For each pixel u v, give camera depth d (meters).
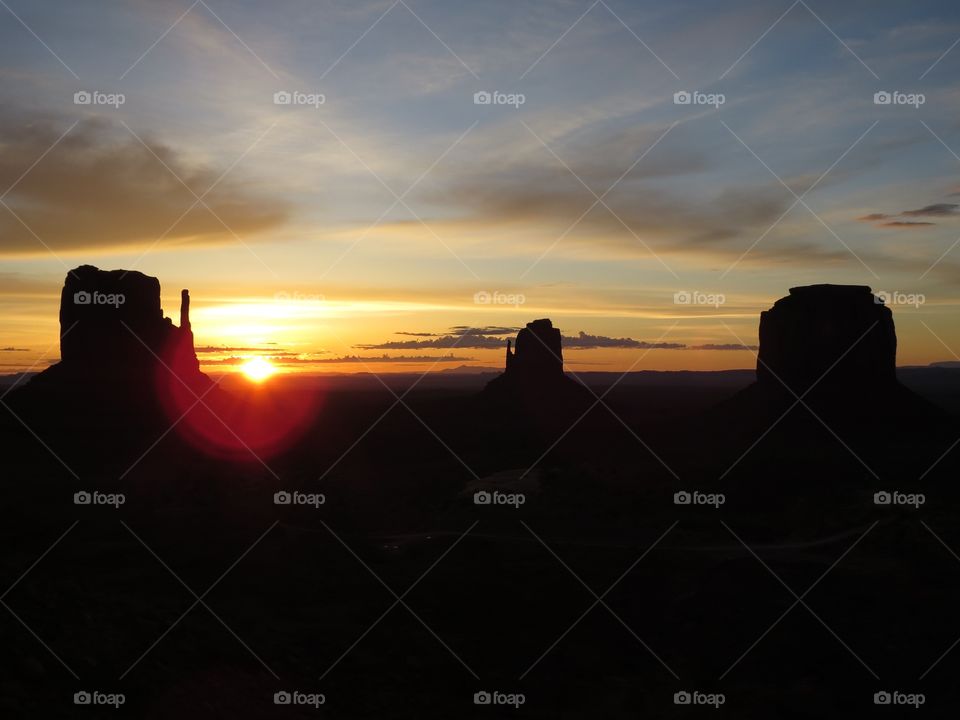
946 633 31.64
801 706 25.97
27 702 17.92
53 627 22.17
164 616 26.39
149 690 20.06
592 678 28.34
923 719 25.66
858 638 31.53
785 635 31.88
